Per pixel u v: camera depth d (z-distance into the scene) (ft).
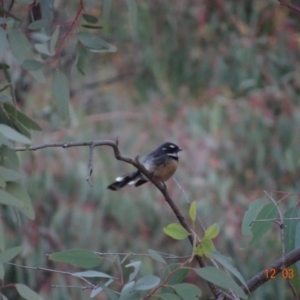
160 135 44.14
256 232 20.65
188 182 41.52
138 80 52.90
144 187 41.29
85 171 40.63
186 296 16.93
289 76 47.57
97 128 45.06
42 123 43.70
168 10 49.24
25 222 39.32
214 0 49.42
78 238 40.16
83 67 23.15
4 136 16.69
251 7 49.24
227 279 16.66
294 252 19.49
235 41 48.21
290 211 21.08
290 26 49.14
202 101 47.24
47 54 19.79
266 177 43.80
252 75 47.26
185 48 49.16
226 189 41.52
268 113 44.75
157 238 40.73
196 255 17.40
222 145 43.57
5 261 16.39
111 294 17.02
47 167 40.45
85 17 20.77
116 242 40.32
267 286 39.70
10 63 43.45
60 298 38.68
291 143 44.19
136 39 50.19
